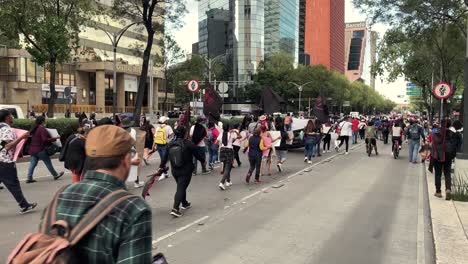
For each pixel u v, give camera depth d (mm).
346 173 14719
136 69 71812
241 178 13289
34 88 55812
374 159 19594
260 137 12320
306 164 17234
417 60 35562
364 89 127750
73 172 7215
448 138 10055
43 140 11727
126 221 1930
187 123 10906
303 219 8109
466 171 10930
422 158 18219
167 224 7586
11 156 8008
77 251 1896
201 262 5652
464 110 11195
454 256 5977
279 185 11953
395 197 10602
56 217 1979
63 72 62625
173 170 8297
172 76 66250
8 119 8094
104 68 64875
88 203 1974
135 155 10344
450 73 35094
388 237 7059
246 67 104250
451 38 24750
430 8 19281
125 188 2150
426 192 11391
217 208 8961
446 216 8312
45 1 24922
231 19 107062
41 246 1800
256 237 6863
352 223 7906
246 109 88500
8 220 7680
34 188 10812
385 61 37938
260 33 106125
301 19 146500
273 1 111750
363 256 6070
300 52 147625
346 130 21859
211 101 15906
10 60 53938
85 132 8078
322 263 5738
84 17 27906
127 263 1869
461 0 18797
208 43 112812
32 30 23438
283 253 6109
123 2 26844
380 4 19984
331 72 87875
